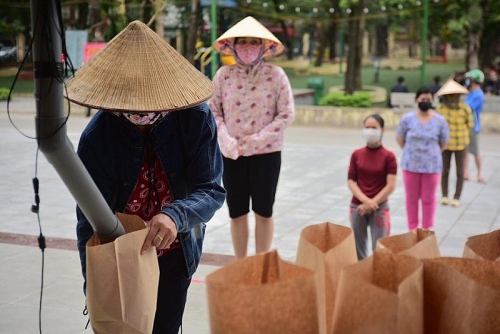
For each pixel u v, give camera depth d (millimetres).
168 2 27609
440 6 28078
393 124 21156
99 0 25703
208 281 1494
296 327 1470
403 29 37000
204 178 3127
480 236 1963
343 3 26078
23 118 20234
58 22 2256
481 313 1518
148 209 3176
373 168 6355
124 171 3109
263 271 1698
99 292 2490
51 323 5312
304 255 1816
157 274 2699
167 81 2893
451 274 1563
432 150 7723
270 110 6355
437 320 1585
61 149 2258
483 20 27828
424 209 7836
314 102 26469
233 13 31812
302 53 37312
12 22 30375
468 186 11875
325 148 16312
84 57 21641
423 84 24531
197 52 26203
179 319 3363
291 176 12500
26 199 9961
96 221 2512
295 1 31891
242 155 6270
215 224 8734
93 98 2830
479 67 30984
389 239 1939
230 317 1456
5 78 29234
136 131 3057
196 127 3100
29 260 6891
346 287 1532
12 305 5660
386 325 1474
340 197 10695
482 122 20438
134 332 2557
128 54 2920
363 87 30734
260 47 6320
